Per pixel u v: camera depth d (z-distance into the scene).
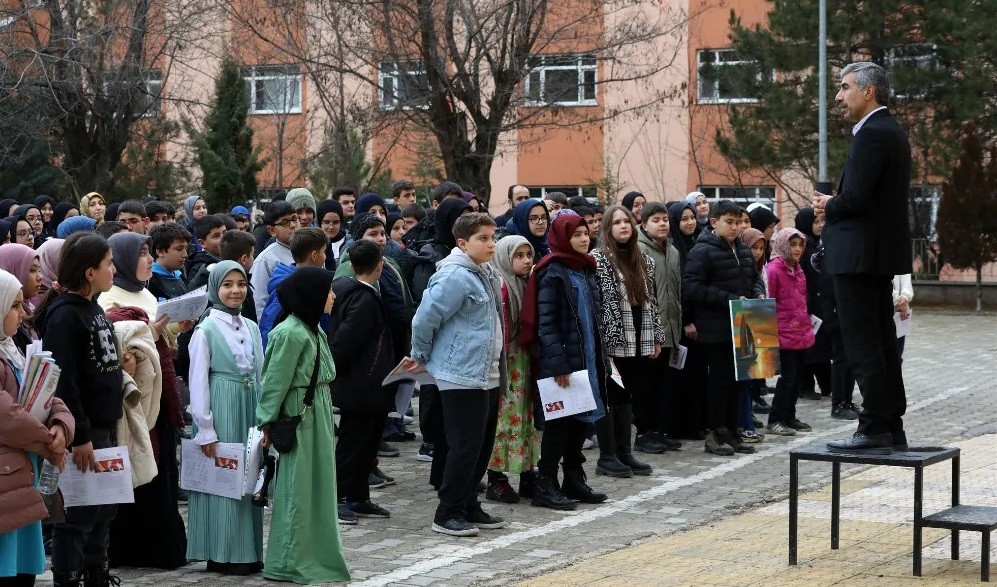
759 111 28.77
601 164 32.06
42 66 23.39
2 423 6.00
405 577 7.58
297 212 12.19
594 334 9.70
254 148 27.53
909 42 28.36
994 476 10.43
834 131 28.19
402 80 22.83
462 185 22.88
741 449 11.98
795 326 12.80
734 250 11.97
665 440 12.04
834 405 13.95
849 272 7.31
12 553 6.07
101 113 25.70
